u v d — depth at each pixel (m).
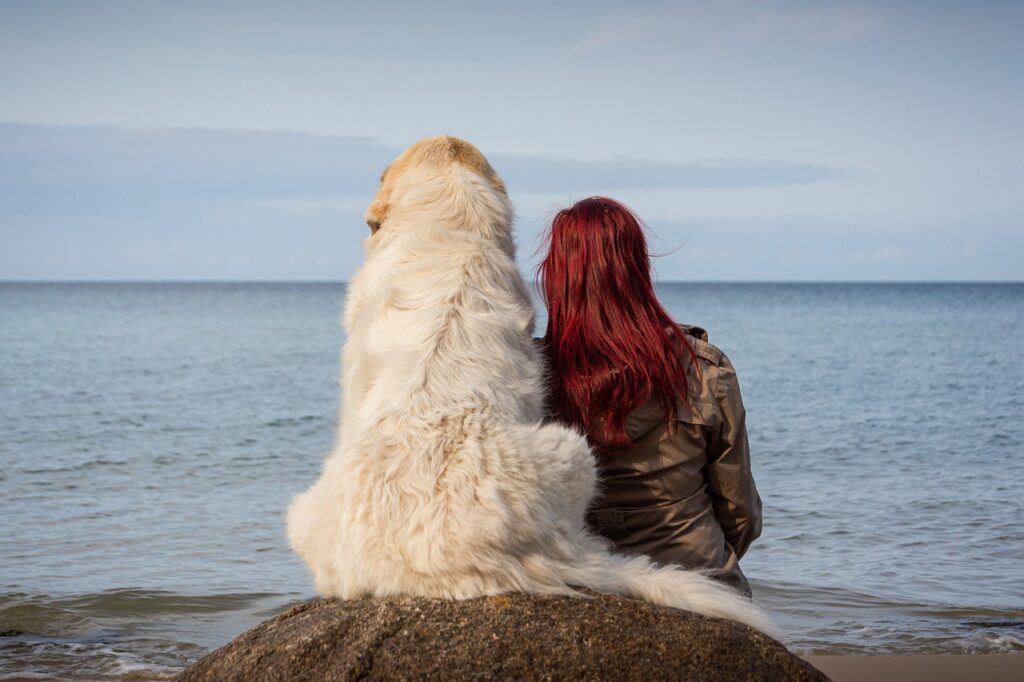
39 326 57.59
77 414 18.94
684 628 2.33
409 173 2.96
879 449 14.37
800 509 9.71
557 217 3.02
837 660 4.77
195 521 9.23
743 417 2.92
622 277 2.88
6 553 7.90
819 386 24.50
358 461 2.39
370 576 2.37
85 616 6.25
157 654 5.49
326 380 27.03
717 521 2.99
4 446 14.56
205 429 16.95
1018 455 13.64
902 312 79.06
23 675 5.03
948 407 19.95
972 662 4.70
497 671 2.21
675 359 2.84
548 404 2.86
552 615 2.29
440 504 2.29
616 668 2.24
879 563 7.58
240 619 6.26
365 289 2.71
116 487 11.11
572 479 2.42
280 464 13.04
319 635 2.31
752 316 71.25
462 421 2.34
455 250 2.66
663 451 2.85
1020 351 36.25
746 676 2.31
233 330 55.41
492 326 2.52
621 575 2.46
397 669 2.22
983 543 8.23
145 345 42.00
